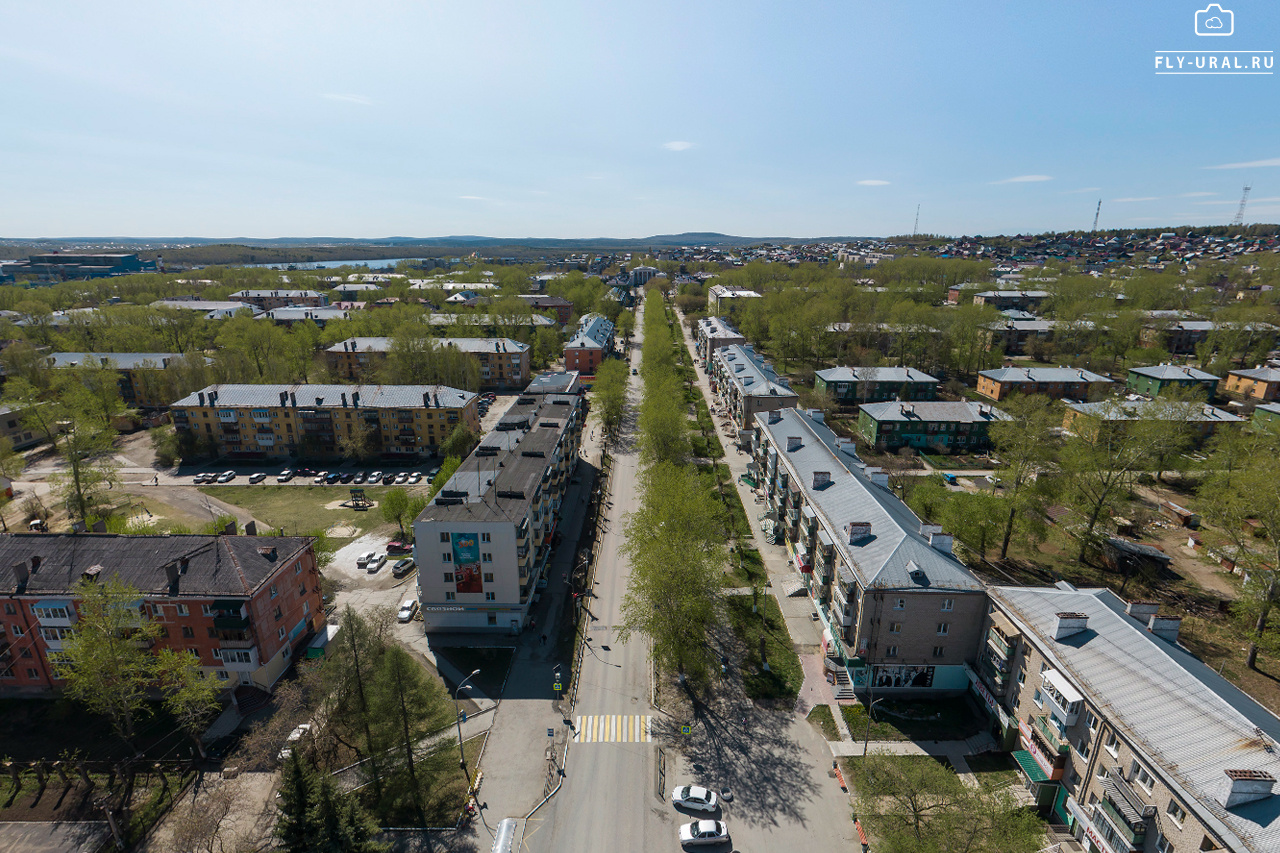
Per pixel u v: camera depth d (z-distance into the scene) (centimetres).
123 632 6322
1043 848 4703
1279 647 6488
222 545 6838
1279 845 3331
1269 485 7138
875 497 7406
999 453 12381
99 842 5094
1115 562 8694
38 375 15662
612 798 5403
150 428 15512
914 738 5925
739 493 11556
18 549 6756
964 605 6094
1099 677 4725
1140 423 9350
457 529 7300
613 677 6919
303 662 6969
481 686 6769
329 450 13838
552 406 12281
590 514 10881
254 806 5359
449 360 18288
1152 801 4053
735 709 6391
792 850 4922
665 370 16900
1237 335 17962
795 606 8069
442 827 5138
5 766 5831
